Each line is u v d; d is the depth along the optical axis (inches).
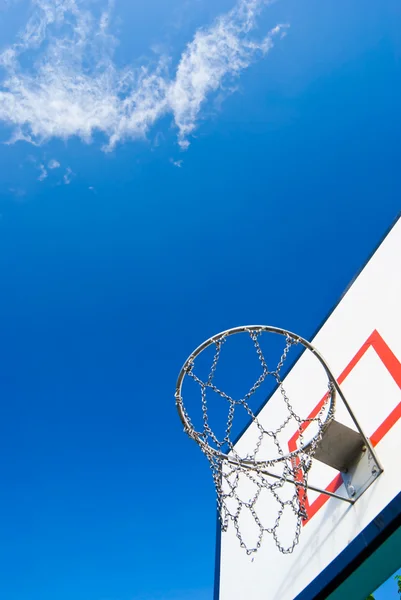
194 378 118.4
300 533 115.9
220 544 144.0
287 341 119.9
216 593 132.4
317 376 136.9
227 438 115.2
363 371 119.8
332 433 108.2
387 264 128.5
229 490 148.7
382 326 120.6
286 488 130.6
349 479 108.0
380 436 104.9
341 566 94.7
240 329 119.8
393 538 88.8
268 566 120.0
